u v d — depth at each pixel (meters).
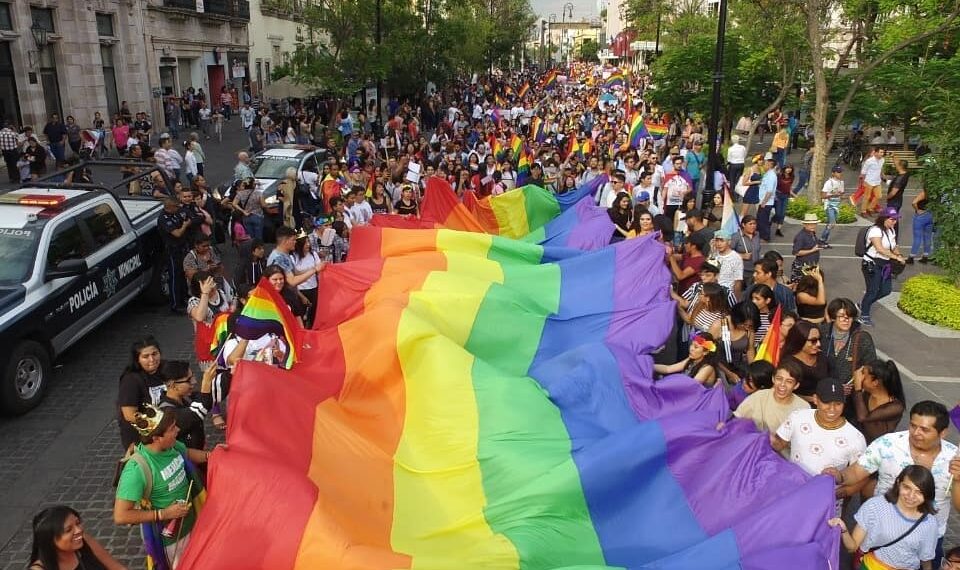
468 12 48.88
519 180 19.67
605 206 14.88
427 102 38.97
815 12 19.05
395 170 18.36
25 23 23.86
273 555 4.47
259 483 4.66
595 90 60.44
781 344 7.05
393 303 7.45
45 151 21.02
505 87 62.88
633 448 5.36
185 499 5.14
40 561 4.25
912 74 24.44
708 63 24.41
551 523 5.13
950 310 11.65
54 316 9.02
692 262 9.67
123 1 29.56
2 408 8.34
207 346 7.84
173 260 11.70
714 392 6.43
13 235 9.24
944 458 5.09
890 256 11.21
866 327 11.64
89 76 27.20
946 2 22.86
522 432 6.14
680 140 25.91
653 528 5.19
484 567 4.78
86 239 10.12
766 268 8.35
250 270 9.52
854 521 5.58
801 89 34.72
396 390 6.77
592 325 8.56
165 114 33.41
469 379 6.62
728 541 4.61
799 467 5.36
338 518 4.77
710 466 5.39
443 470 5.88
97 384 9.36
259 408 5.51
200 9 36.25
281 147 18.70
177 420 5.18
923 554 4.75
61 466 7.53
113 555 6.19
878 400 6.18
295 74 29.77
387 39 29.27
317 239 11.77
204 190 14.44
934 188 12.15
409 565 4.41
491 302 8.33
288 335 7.05
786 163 26.09
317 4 28.39
